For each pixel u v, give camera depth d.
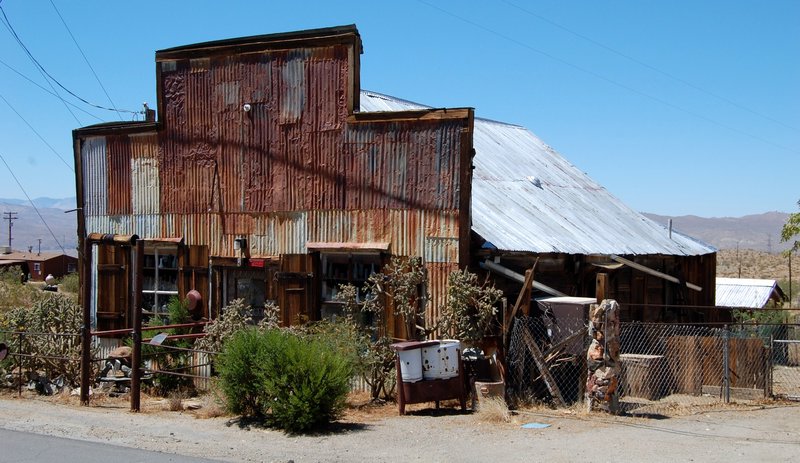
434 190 13.35
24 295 36.53
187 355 14.88
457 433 10.34
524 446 9.54
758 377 13.81
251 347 11.48
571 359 12.16
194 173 15.95
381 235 13.80
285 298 14.66
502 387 11.89
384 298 13.42
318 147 14.49
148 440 10.17
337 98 14.31
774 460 8.77
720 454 9.05
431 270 13.29
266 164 15.08
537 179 19.66
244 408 11.48
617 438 9.91
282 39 14.80
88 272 13.31
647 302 19.03
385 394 12.84
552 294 15.09
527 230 15.31
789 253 29.08
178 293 16.06
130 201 16.83
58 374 14.88
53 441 10.09
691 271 20.77
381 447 9.67
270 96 15.02
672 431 10.36
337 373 10.95
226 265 15.46
